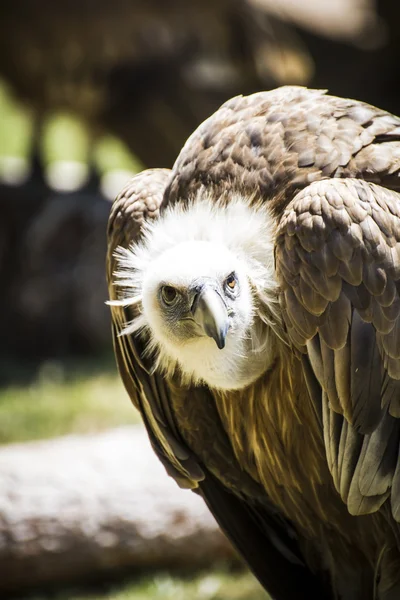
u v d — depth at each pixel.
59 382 17.39
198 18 19.16
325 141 6.60
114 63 19.67
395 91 20.94
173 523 10.45
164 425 7.43
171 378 7.07
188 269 6.34
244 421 7.14
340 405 6.25
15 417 15.20
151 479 10.59
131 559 10.41
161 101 19.89
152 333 6.90
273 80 19.84
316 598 7.87
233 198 6.66
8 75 19.98
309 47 20.95
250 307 6.53
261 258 6.57
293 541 7.83
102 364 18.67
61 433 14.43
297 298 6.18
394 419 6.31
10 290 19.45
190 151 7.02
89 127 20.52
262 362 6.71
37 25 19.09
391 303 6.07
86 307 19.34
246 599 9.92
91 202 19.88
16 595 10.20
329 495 7.07
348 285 6.06
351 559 7.47
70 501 10.28
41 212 19.61
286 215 6.23
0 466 10.57
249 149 6.74
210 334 6.20
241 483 7.62
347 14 21.91
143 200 7.21
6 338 19.41
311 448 6.91
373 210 6.10
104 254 19.55
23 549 10.06
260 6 19.75
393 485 6.38
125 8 18.92
